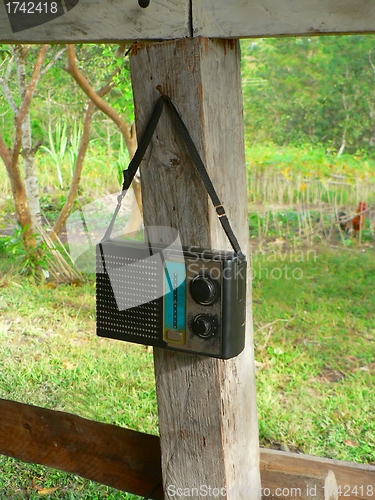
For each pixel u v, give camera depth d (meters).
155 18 1.73
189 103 1.73
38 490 3.21
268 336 4.71
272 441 3.57
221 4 1.67
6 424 2.58
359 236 6.55
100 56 6.69
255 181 7.42
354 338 4.70
